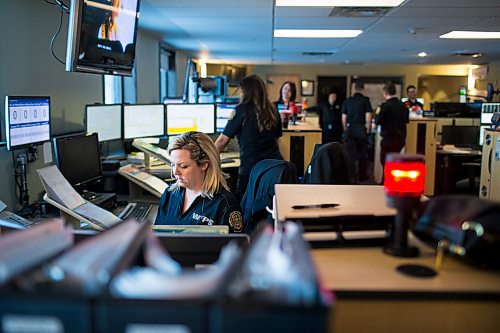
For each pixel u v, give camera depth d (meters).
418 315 0.90
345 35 6.60
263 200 2.16
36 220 2.45
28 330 0.64
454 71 12.66
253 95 3.55
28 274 0.67
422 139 6.54
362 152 7.64
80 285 0.65
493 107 6.40
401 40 7.07
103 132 3.81
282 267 0.65
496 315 0.89
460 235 0.96
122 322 0.63
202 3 4.41
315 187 1.46
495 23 5.44
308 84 13.05
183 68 9.48
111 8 2.72
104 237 0.76
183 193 2.15
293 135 4.61
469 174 5.95
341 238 1.08
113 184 3.45
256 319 0.62
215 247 1.17
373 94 12.95
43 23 3.21
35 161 2.92
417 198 1.02
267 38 7.05
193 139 2.09
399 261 1.01
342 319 0.90
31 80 3.06
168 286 0.64
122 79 5.59
